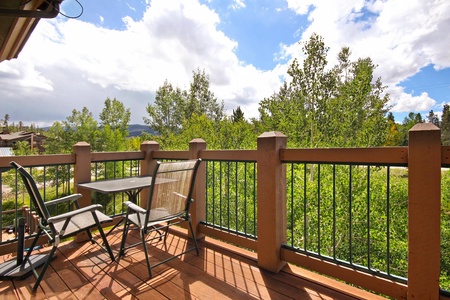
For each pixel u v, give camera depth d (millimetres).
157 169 1895
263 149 1975
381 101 9273
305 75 9281
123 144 18344
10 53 2887
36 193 1764
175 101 20375
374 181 7129
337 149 1642
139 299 1634
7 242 2293
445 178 6262
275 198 1911
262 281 1826
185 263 2125
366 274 1593
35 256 2225
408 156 1339
